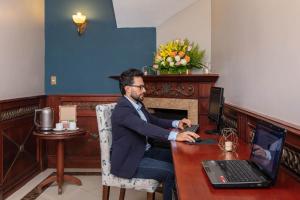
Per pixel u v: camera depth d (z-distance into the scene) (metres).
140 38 4.15
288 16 1.47
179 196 1.09
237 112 2.31
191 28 3.82
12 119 3.28
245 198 1.07
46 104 4.23
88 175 3.90
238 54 2.42
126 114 2.20
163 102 3.65
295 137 1.29
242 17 2.30
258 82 1.92
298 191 1.14
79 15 4.12
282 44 1.55
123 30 4.18
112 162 2.23
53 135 3.15
